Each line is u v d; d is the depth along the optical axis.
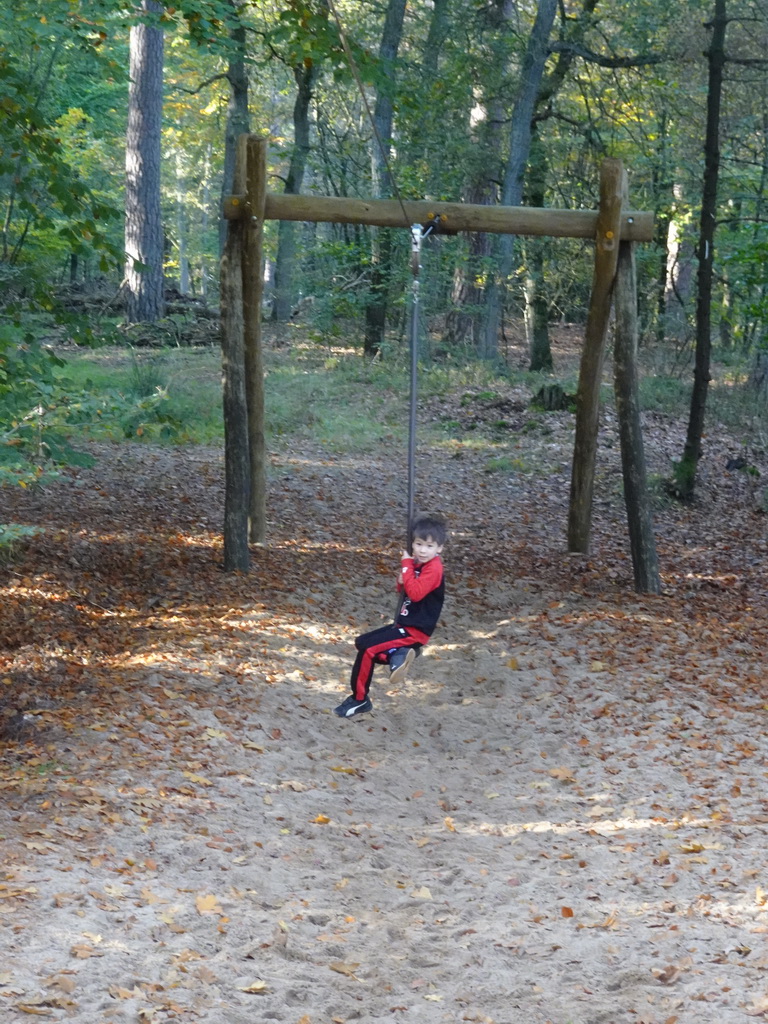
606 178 10.92
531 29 25.56
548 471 18.06
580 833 6.42
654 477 16.75
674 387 22.72
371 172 25.44
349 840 6.38
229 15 10.35
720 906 5.32
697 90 21.77
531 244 25.42
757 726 7.93
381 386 23.66
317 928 5.20
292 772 7.27
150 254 29.14
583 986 4.66
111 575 11.15
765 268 15.97
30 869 5.17
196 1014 4.19
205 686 8.30
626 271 11.43
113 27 10.39
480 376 24.39
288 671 8.98
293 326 29.03
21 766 6.55
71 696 7.89
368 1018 4.41
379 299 25.39
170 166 51.41
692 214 25.72
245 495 11.48
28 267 11.18
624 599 11.23
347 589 11.44
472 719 8.55
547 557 13.19
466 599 11.48
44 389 8.00
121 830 5.83
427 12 26.31
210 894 5.33
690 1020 4.30
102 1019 4.02
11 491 13.77
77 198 10.95
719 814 6.47
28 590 10.15
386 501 15.85
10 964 4.29
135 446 17.59
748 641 9.98
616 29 27.25
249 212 11.05
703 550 13.90
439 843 6.44
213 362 23.42
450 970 4.85
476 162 24.41
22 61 11.92
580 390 12.51
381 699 8.98
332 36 10.40
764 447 18.95
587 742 7.88
